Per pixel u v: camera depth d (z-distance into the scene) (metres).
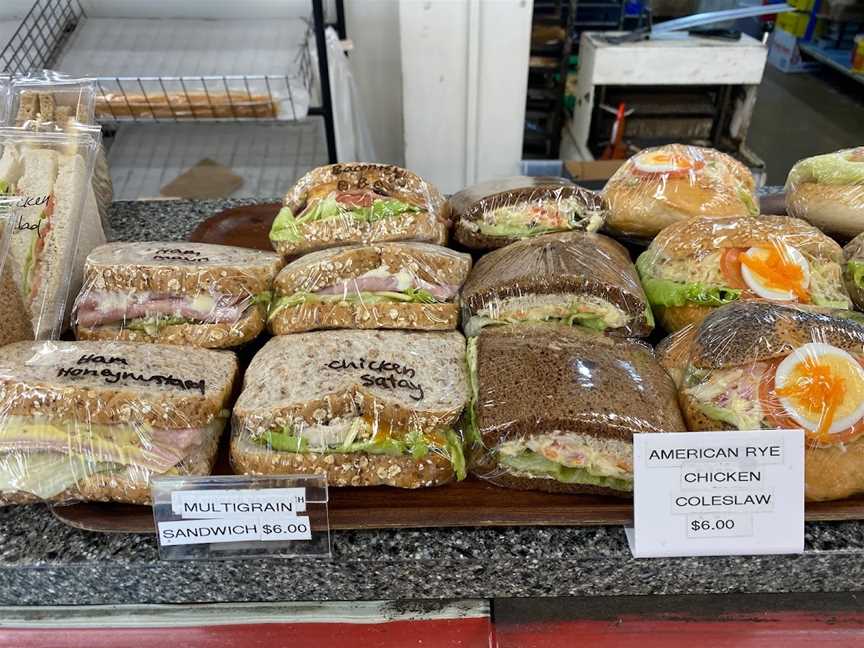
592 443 1.04
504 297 1.31
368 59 2.96
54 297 1.31
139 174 2.57
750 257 1.33
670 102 2.81
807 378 0.99
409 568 1.02
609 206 1.67
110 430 1.04
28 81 1.47
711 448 0.97
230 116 2.27
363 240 1.47
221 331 1.28
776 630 1.02
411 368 1.19
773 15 4.15
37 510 1.09
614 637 1.02
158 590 1.05
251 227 1.85
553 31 2.91
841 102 3.66
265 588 1.05
